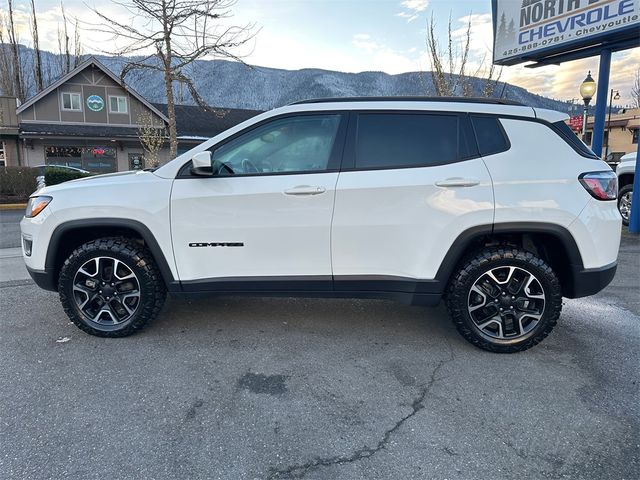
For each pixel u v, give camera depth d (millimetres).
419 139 3221
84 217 3311
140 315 3416
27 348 3301
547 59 8828
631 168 8359
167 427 2379
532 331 3209
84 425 2385
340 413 2527
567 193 3068
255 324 3795
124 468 2070
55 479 1990
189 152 3348
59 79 24000
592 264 3119
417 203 3125
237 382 2850
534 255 3162
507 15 8844
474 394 2730
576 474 2057
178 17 11742
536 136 3170
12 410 2506
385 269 3227
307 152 3275
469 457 2170
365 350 3328
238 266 3291
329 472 2064
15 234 8836
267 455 2174
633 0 6633
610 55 7797
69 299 3410
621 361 3166
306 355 3238
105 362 3092
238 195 3205
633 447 2242
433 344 3441
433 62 13531
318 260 3242
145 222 3271
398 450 2219
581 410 2564
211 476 2029
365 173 3180
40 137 22578
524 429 2389
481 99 3371
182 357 3178
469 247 3297
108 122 25297
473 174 3104
